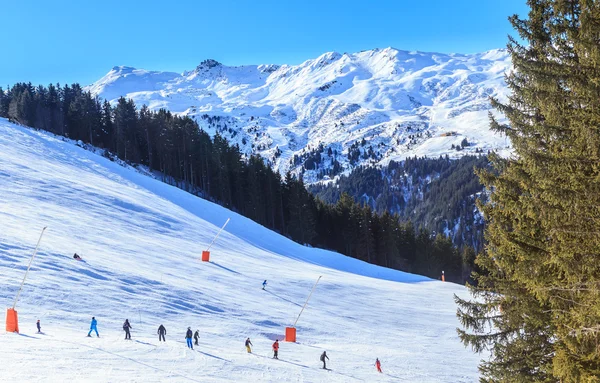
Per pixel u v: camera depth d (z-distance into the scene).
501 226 14.95
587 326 11.71
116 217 55.53
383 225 99.88
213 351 25.08
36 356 18.86
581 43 10.93
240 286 42.59
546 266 13.24
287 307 39.41
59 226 44.75
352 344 32.94
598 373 11.45
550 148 12.95
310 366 25.62
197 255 50.66
